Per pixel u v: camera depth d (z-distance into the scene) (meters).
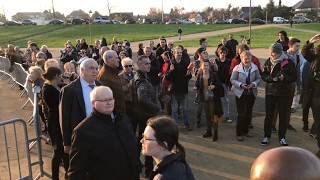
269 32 37.69
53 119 3.89
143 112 4.28
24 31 46.59
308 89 5.07
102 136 2.64
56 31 45.62
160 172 1.90
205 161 4.83
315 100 4.86
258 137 5.81
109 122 2.73
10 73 11.97
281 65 5.04
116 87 3.96
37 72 5.58
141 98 4.17
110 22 63.59
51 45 32.19
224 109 6.75
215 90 5.50
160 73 7.13
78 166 2.59
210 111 5.62
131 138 2.86
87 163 2.63
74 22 58.12
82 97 3.43
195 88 5.69
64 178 4.40
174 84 6.01
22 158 5.09
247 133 5.87
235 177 4.30
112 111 2.79
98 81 3.78
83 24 56.50
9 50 11.52
